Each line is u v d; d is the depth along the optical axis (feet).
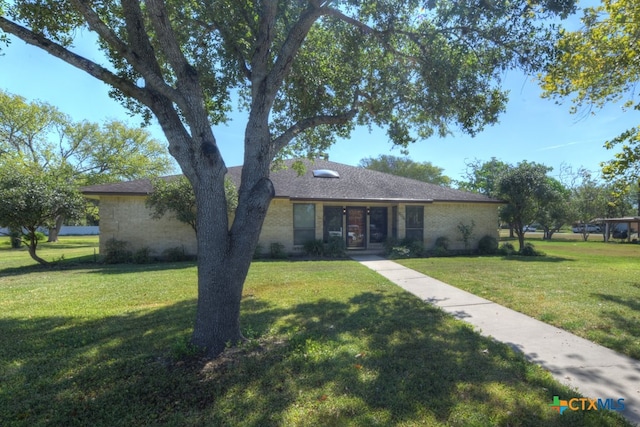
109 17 17.42
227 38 18.16
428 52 21.71
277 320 17.13
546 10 16.43
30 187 38.14
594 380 11.02
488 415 8.98
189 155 12.99
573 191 100.73
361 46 23.62
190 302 21.07
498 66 20.36
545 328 16.10
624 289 23.97
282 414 9.02
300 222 49.67
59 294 23.79
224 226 13.07
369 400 9.67
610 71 26.07
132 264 40.27
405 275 31.07
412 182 61.41
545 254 50.26
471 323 16.89
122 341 14.38
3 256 55.42
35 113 91.56
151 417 8.99
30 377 11.32
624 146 25.72
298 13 19.90
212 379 10.91
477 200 54.60
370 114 25.90
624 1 23.24
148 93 13.09
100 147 99.40
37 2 15.19
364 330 15.61
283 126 26.12
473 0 17.46
